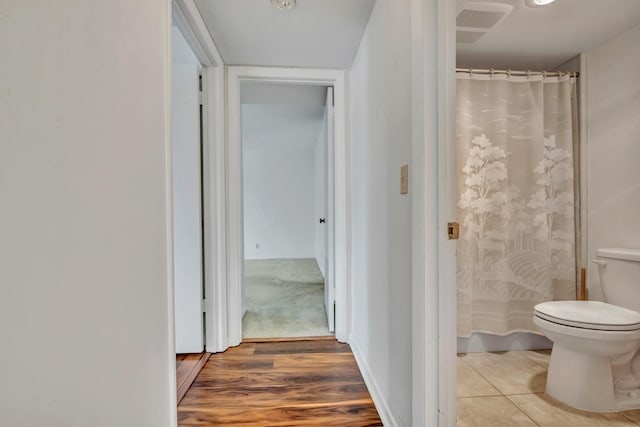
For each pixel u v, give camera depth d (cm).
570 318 137
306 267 494
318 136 460
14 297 43
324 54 190
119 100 71
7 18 42
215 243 194
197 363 178
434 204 90
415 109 94
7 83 42
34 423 46
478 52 191
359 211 183
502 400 146
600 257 168
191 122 183
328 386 157
